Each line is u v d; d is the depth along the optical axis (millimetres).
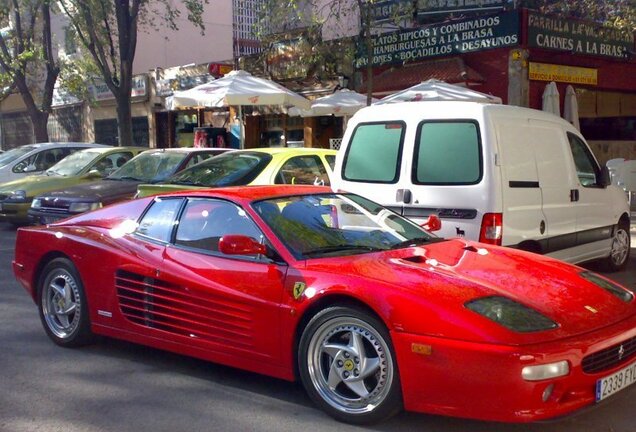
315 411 4840
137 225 5984
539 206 7484
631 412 4863
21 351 6270
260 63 20453
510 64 15344
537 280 4703
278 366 4891
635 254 10914
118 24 19141
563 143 8125
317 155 10445
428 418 4660
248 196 5566
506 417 4000
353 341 4520
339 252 5168
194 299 5273
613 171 13812
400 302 4293
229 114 22344
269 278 4926
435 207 7098
